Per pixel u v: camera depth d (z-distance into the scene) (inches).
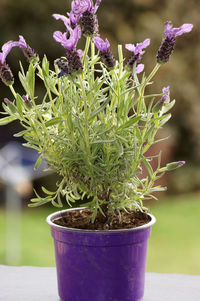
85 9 37.2
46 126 39.8
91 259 39.0
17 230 131.6
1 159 109.7
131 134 41.9
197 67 210.8
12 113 40.8
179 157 211.8
